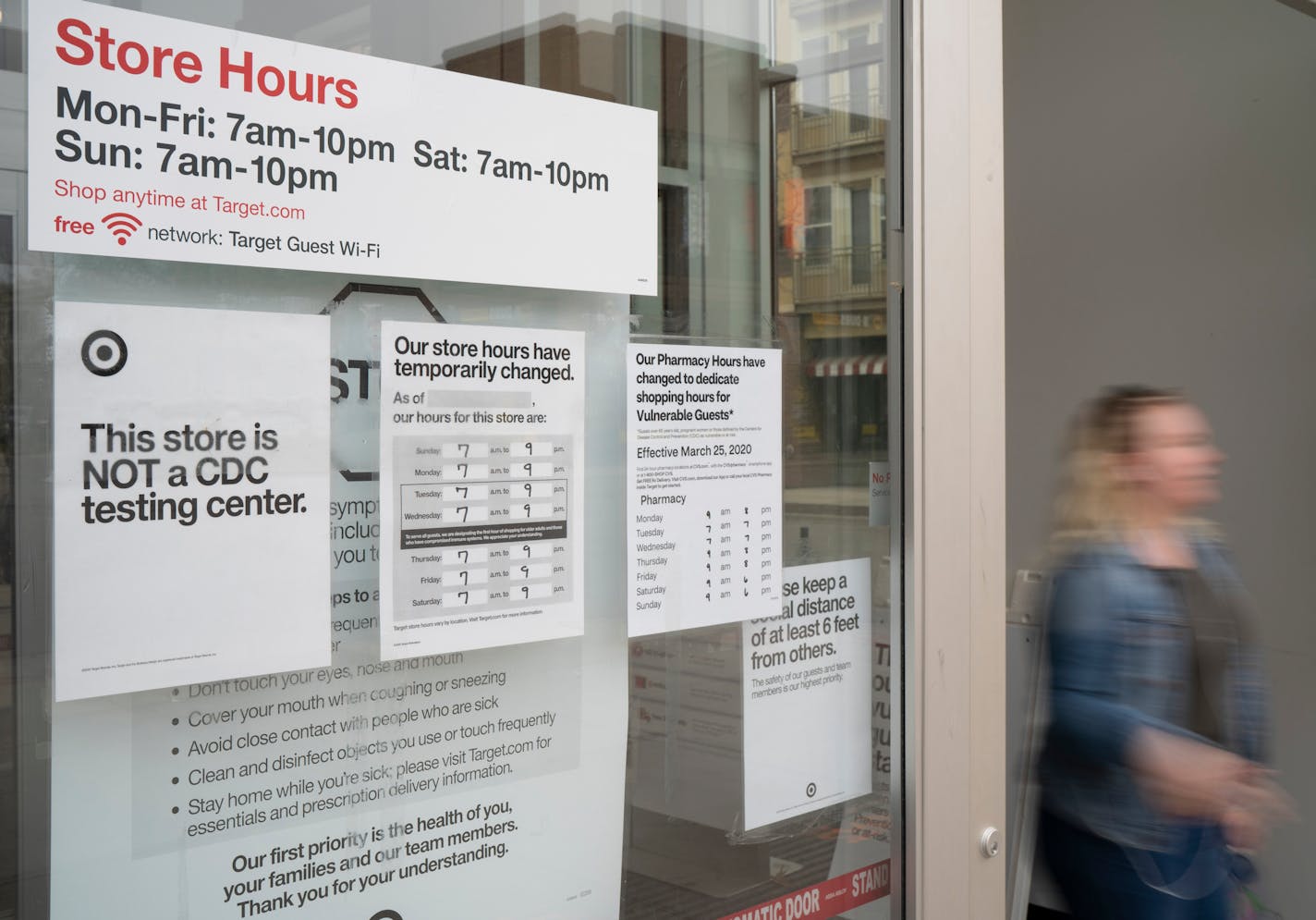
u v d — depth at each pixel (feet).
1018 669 11.87
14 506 2.74
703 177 4.50
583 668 3.98
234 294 3.08
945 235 5.52
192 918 3.04
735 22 4.65
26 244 2.75
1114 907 7.79
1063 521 8.49
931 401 5.41
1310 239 11.87
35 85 2.75
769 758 4.76
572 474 3.94
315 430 3.24
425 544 3.49
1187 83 12.62
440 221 3.54
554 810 3.90
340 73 3.29
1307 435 11.97
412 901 3.50
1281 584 12.19
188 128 2.99
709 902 4.50
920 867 5.40
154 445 2.95
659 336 4.28
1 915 2.74
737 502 4.60
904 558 5.39
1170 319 12.86
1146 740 7.59
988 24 5.83
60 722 2.82
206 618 3.04
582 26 4.01
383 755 3.41
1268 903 12.28
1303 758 12.07
